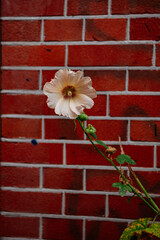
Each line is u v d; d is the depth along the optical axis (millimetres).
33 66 1164
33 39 1162
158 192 1138
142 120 1140
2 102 1173
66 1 1149
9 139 1175
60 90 1001
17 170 1176
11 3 1163
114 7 1138
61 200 1168
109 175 1153
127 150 1146
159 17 1125
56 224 1170
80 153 1160
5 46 1168
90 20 1145
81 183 1162
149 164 1141
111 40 1142
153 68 1132
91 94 1003
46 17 1156
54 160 1167
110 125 1149
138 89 1139
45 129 1167
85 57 1150
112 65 1144
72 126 1161
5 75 1171
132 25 1135
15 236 1180
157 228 1006
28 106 1168
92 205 1160
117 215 1153
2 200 1179
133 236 1032
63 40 1154
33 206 1174
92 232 1161
